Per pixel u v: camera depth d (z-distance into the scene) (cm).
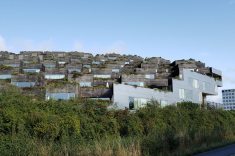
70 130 3534
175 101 6569
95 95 5675
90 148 2384
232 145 3528
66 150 2319
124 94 5606
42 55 10719
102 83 6581
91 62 9694
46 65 8400
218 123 5606
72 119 3606
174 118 4897
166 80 6706
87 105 4234
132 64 8775
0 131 3097
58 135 3338
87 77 6606
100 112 4234
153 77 7669
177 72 7444
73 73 7125
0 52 11162
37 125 3259
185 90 6956
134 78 6675
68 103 4084
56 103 3934
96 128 3953
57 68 7262
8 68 6881
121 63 9025
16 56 10281
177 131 3244
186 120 5128
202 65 9225
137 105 5734
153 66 8350
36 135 3200
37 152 2238
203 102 7425
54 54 11300
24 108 3497
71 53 11556
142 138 2850
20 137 2641
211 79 8012
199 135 3416
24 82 6066
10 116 3183
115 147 2361
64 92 5466
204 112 5603
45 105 3794
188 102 5750
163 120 4725
